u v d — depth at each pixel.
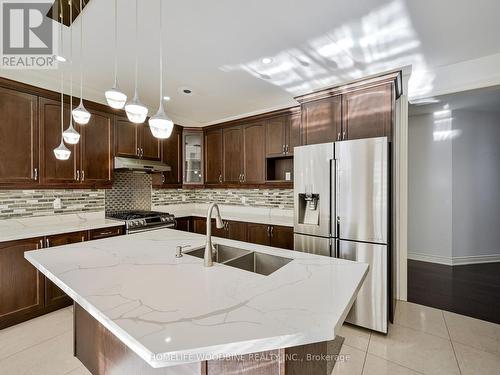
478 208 4.12
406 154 2.80
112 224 3.03
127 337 0.77
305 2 1.70
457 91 2.58
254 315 0.88
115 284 1.15
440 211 4.10
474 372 1.75
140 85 3.05
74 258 1.53
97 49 2.25
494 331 2.22
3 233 2.39
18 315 2.35
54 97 2.77
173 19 1.86
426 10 1.78
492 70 2.41
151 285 1.14
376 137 2.21
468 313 2.53
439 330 2.24
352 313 2.26
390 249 2.22
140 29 1.98
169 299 1.00
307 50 2.29
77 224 2.95
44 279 2.52
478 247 4.13
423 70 2.73
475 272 3.68
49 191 2.96
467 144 4.06
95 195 3.38
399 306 2.68
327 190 2.35
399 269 2.83
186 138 4.38
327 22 1.91
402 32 2.04
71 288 1.11
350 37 2.10
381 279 2.14
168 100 3.54
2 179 2.41
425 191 4.21
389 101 2.24
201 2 1.69
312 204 2.54
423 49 2.29
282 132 3.47
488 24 1.94
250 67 2.61
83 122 1.65
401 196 2.82
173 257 1.55
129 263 1.44
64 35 2.04
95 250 1.71
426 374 1.73
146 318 0.86
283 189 3.84
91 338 1.58
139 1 1.67
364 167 2.18
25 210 2.78
